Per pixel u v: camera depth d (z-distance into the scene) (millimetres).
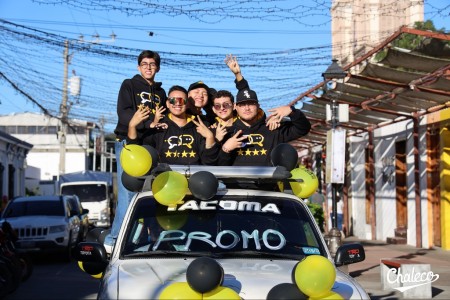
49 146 60875
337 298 4883
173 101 6895
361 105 18656
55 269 17141
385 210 23109
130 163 5922
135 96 7680
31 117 61219
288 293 4703
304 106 19828
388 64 14312
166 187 5738
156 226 5938
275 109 6977
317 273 4707
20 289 13258
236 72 8406
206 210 6055
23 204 19984
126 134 7520
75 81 34094
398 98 17141
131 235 5906
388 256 17531
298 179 6402
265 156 7062
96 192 32156
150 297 4793
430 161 19250
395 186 21938
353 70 23500
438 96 16297
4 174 34969
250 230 5922
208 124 7555
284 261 5625
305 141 28969
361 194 25969
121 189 7512
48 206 19922
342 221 26984
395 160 21938
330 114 15031
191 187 5770
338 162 14641
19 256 13641
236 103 7113
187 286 4730
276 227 5973
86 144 60094
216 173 6094
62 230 18656
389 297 11414
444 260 16375
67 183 32312
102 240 7555
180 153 6949
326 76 14688
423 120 19594
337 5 24734
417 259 16703
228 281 4988
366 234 25031
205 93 7805
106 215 31844
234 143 6691
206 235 5875
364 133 25500
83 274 15852
